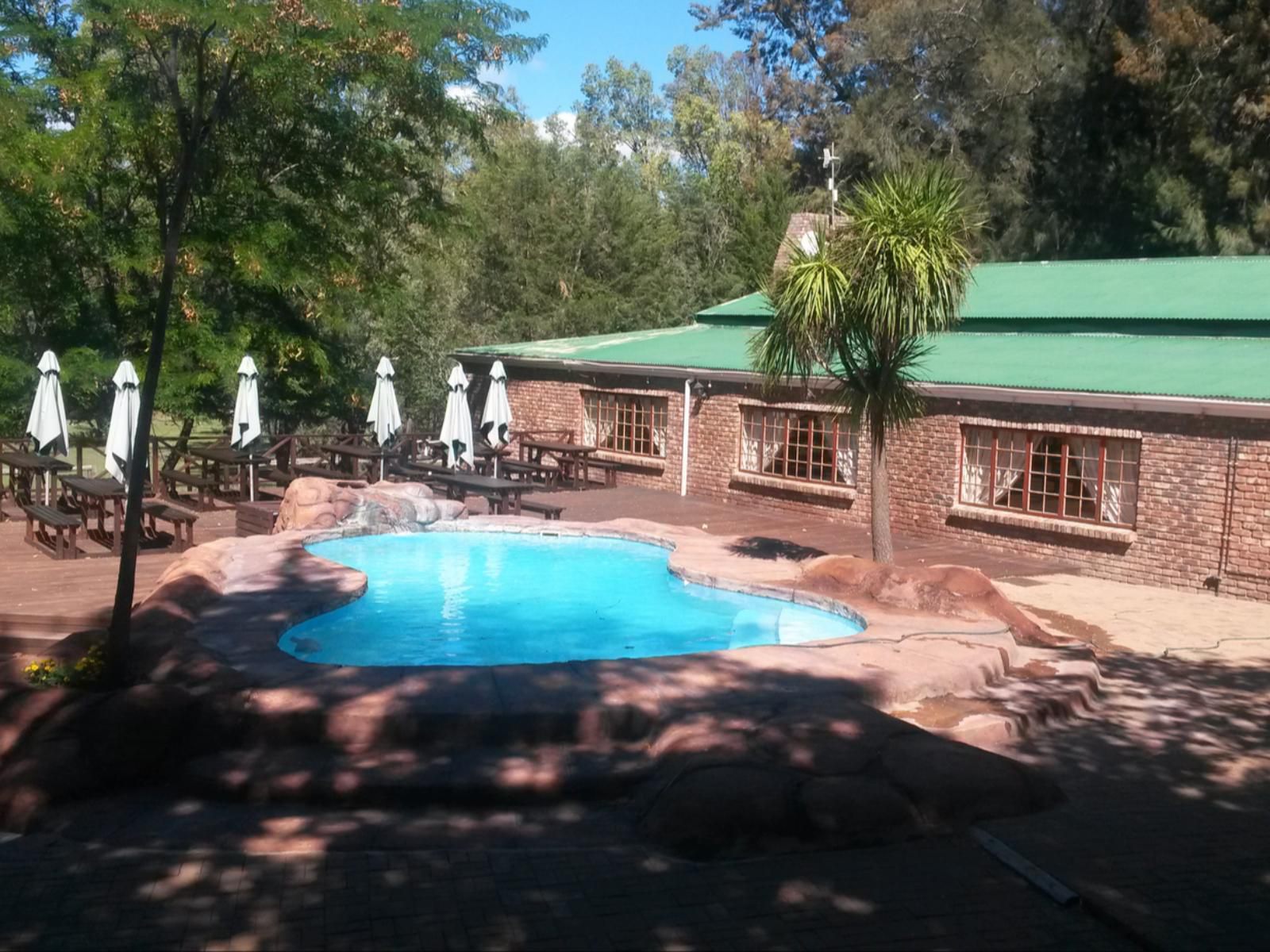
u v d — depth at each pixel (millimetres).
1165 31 31641
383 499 15227
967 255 10984
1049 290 19531
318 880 5227
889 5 39656
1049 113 37812
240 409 17062
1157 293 17859
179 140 20734
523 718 6895
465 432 18281
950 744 6457
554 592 12250
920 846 5680
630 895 5086
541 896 5070
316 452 26016
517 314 35312
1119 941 4691
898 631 9438
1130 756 7211
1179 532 13148
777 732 6477
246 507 15508
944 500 15898
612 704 7043
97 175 22609
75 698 6766
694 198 44094
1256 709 8328
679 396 20844
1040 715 7844
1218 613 11844
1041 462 14836
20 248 21828
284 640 9375
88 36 21484
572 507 18984
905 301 10734
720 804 5676
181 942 4605
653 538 14562
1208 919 4793
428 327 31875
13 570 12188
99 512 14438
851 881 5246
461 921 4812
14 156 20438
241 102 20469
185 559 11562
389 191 24375
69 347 24047
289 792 6250
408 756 6656
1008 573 13953
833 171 28938
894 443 16641
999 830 5828
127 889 5113
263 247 22688
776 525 17359
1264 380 13133
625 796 6402
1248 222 32406
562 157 38062
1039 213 38156
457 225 26281
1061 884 5141
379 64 21078
